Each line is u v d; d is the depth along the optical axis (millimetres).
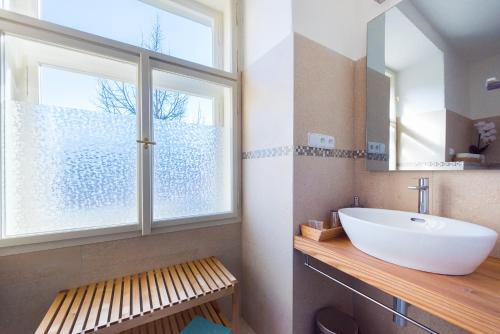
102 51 1119
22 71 1019
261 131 1348
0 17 924
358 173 1352
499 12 841
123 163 1186
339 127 1300
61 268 1037
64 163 1053
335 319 1242
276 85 1212
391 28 1165
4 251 934
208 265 1313
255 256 1418
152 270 1245
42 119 1015
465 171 923
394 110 1155
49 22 1008
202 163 1450
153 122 1264
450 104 962
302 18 1135
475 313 535
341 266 861
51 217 1031
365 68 1309
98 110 1137
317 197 1199
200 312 1200
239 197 1554
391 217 1043
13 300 956
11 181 960
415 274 703
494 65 854
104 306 911
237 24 1553
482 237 615
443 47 981
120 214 1180
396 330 1154
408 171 1110
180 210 1365
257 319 1401
